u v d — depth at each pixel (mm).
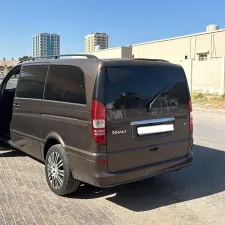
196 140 8242
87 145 3996
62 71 4523
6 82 6371
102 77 3928
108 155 3936
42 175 5418
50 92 4723
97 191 4812
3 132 6438
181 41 35250
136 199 4566
